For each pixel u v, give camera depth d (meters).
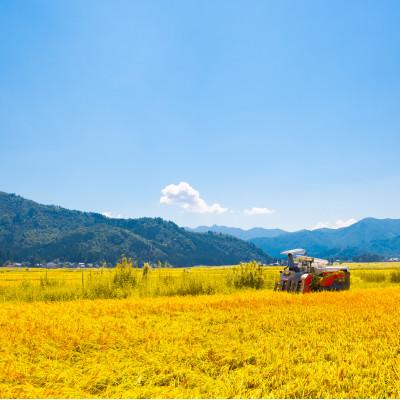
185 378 10.92
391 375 10.82
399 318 18.03
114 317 19.12
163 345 13.57
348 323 17.06
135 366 11.70
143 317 18.73
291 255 32.62
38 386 10.52
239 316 18.84
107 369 11.43
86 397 9.62
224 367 11.52
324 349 13.14
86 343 13.86
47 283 32.91
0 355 12.64
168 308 21.53
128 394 9.69
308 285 29.91
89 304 23.20
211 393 9.75
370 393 9.61
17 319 18.03
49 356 12.79
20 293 28.94
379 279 48.12
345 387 10.16
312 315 18.83
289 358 12.08
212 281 33.84
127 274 32.44
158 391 9.95
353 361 11.88
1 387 9.98
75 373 11.26
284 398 9.46
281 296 26.19
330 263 33.25
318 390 9.84
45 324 16.59
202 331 15.64
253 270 37.22
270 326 16.66
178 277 36.00
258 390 9.69
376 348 13.26
